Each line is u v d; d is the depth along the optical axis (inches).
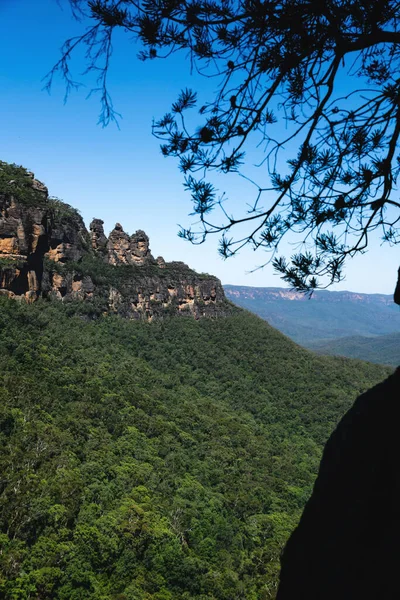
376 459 187.8
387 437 187.8
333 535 191.3
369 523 178.9
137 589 1425.9
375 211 266.4
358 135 269.9
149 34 243.0
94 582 1378.0
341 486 200.1
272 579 1685.5
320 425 4050.2
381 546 170.2
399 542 164.4
